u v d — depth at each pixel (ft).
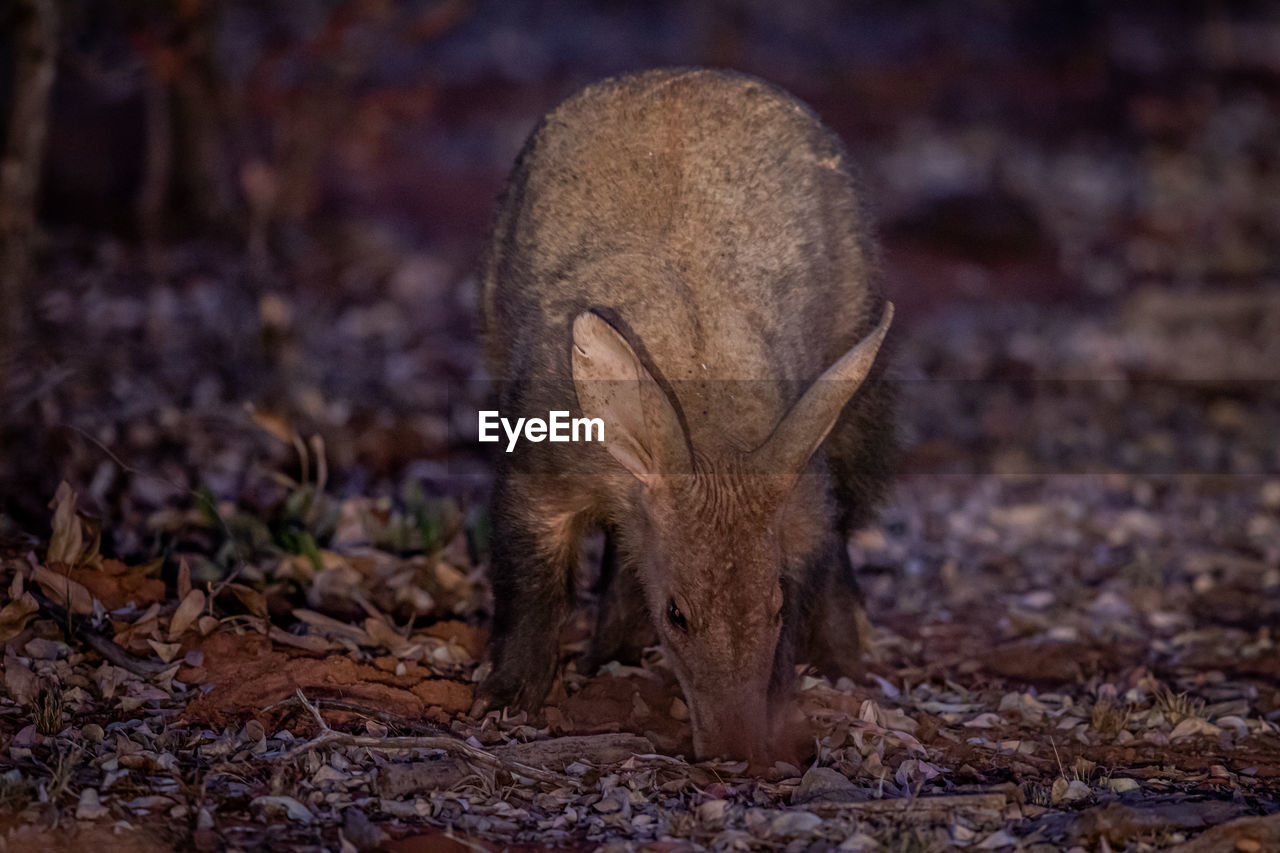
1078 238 58.49
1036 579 26.99
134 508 24.21
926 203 60.49
